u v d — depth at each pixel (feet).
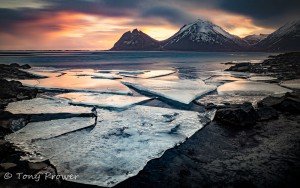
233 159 24.36
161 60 231.09
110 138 29.04
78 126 32.73
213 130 32.48
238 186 19.79
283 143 28.09
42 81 70.33
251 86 63.87
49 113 37.81
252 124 34.30
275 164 23.26
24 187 19.17
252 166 22.93
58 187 19.34
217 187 19.66
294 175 21.33
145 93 56.34
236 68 107.45
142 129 32.17
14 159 23.57
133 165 22.88
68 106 42.04
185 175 21.40
